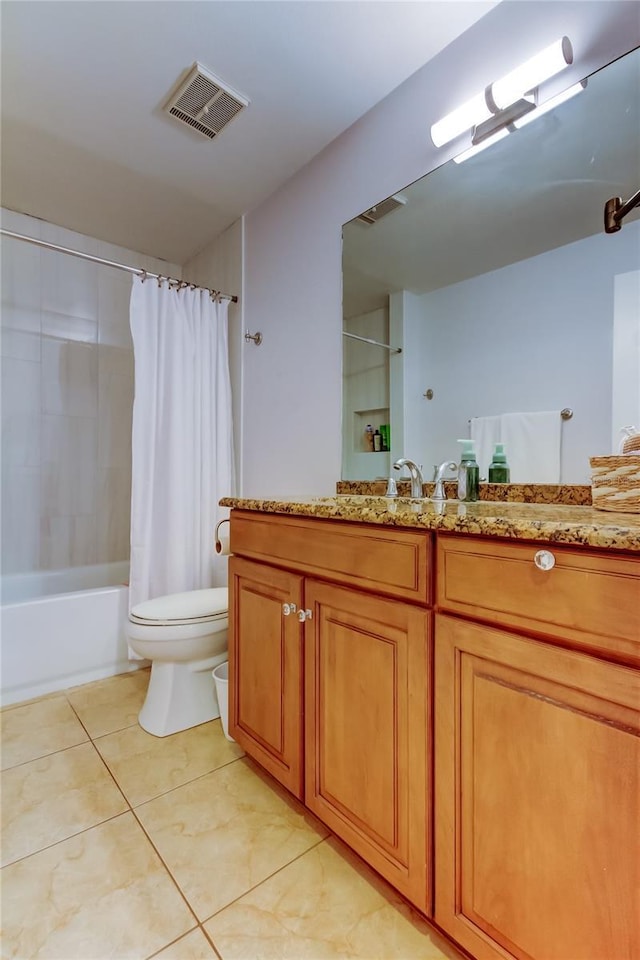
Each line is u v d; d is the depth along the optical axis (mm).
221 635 1642
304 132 1699
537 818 676
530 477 1241
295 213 1936
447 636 793
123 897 966
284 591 1196
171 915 927
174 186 2029
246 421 2232
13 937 879
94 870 1030
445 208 1410
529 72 1117
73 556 2510
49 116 1615
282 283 2008
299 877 1021
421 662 833
